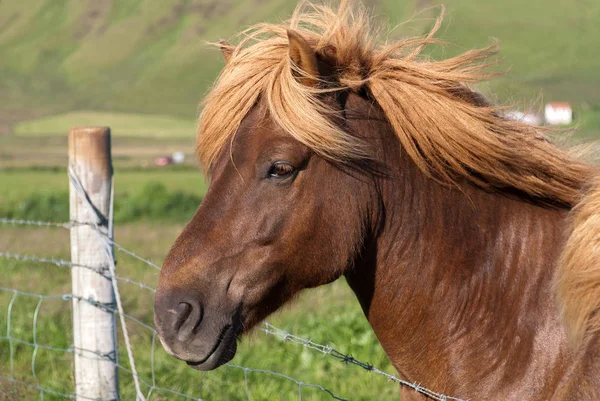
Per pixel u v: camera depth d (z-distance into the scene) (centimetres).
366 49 274
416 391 277
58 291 833
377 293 275
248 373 566
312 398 525
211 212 259
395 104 264
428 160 268
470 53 273
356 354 609
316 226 258
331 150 251
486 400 255
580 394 207
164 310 255
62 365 588
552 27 8838
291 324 686
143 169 5172
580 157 281
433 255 268
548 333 248
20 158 6519
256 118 258
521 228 267
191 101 16375
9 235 1423
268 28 290
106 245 335
